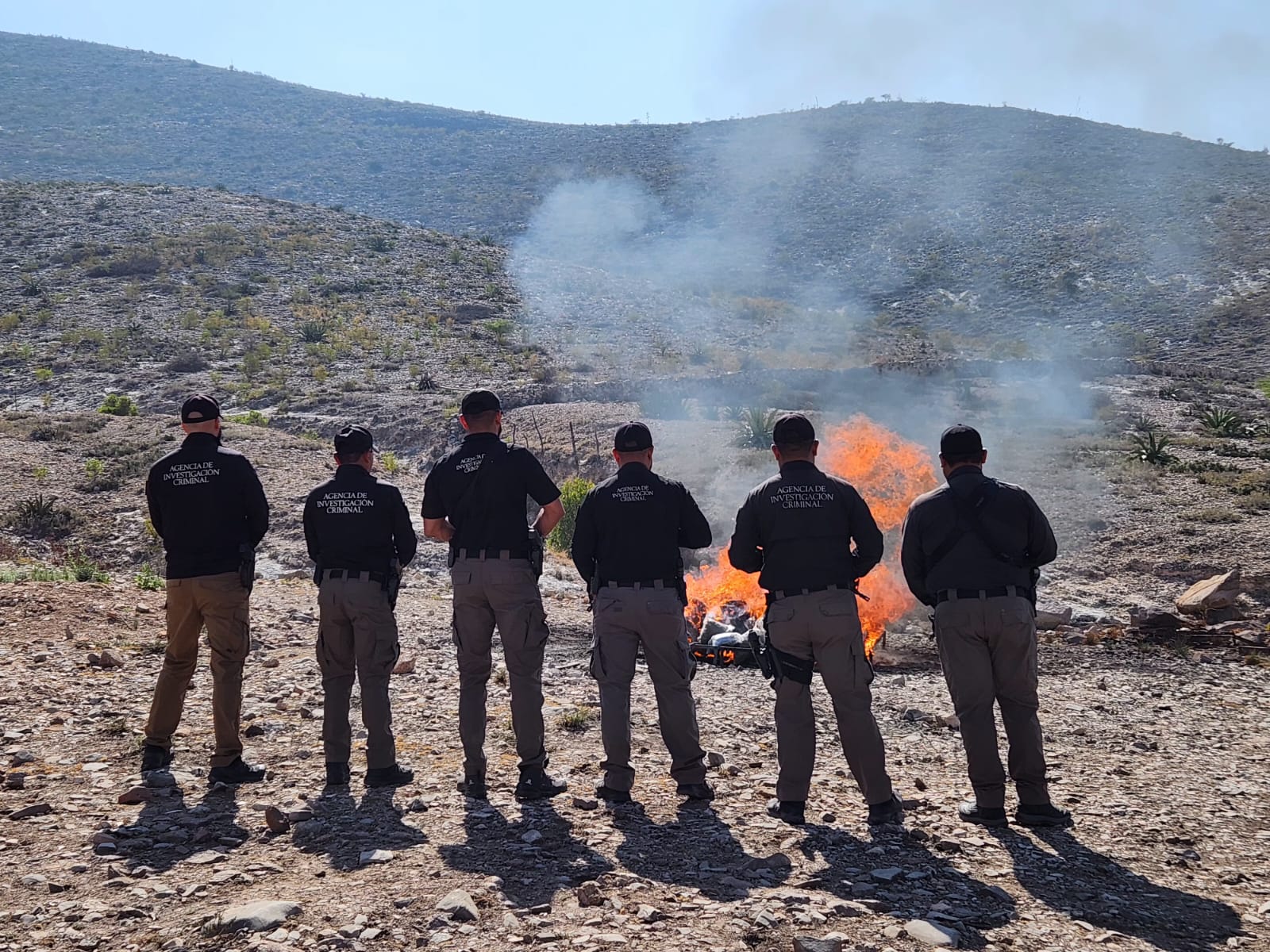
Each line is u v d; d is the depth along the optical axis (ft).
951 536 16.81
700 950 11.12
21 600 31.01
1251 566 51.52
